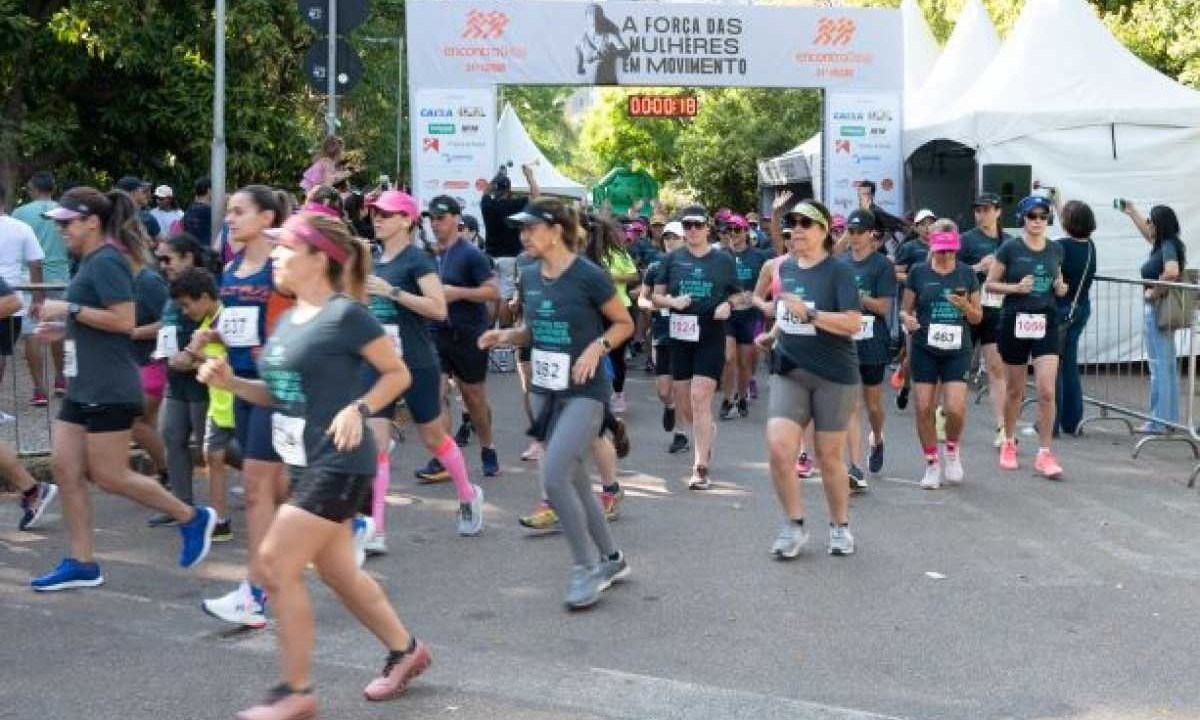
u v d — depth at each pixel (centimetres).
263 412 591
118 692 531
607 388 668
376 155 3181
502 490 933
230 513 852
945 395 948
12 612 638
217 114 1281
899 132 1789
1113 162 1563
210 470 779
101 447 662
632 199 3119
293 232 484
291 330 484
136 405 667
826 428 727
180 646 589
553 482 643
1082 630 617
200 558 698
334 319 477
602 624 625
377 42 2725
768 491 933
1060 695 531
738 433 1190
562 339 654
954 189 1898
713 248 943
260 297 657
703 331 934
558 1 1706
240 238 663
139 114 2064
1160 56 2306
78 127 2014
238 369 664
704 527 822
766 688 538
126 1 1958
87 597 664
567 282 652
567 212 654
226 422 732
